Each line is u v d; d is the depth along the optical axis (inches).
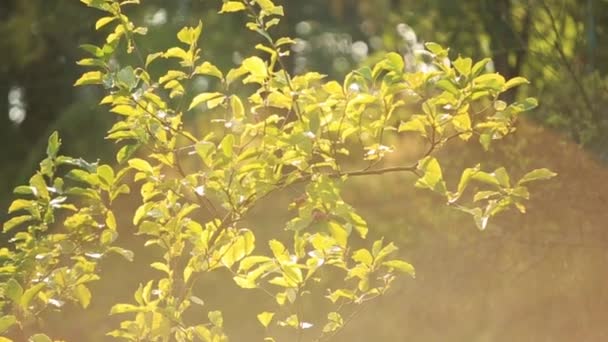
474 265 437.1
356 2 890.1
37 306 238.1
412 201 464.1
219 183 216.8
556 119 417.4
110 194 228.8
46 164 230.1
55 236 233.9
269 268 220.5
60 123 711.7
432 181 217.6
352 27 891.4
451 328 449.4
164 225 228.8
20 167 789.9
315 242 216.2
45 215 232.8
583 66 433.7
